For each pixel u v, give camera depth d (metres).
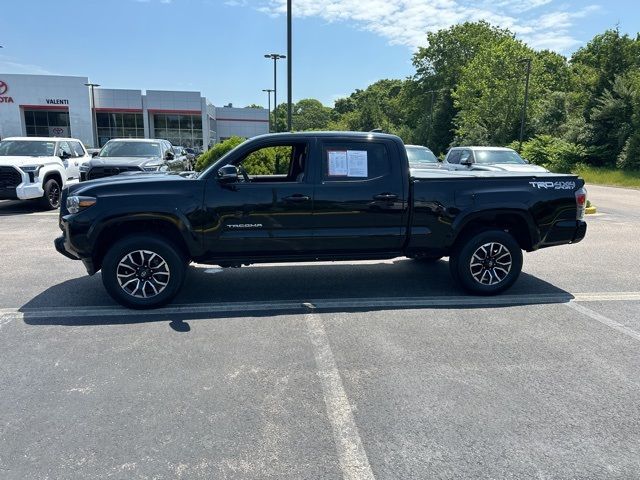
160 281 5.16
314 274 6.70
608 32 34.94
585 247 8.66
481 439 2.94
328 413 3.21
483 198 5.47
